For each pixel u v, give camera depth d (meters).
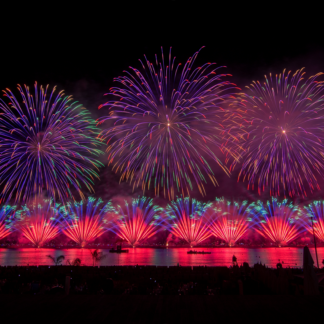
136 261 57.16
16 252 80.38
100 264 51.81
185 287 25.59
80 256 68.31
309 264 16.17
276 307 11.55
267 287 23.77
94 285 25.22
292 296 12.77
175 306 11.67
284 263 53.00
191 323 10.22
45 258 62.62
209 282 27.19
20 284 25.14
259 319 10.52
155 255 71.88
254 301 12.19
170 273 30.91
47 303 12.03
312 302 12.05
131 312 11.13
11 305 11.80
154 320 10.46
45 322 10.33
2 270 31.64
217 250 89.50
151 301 12.23
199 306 11.67
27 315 10.88
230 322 10.30
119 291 22.83
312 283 15.84
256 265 31.19
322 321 10.35
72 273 30.06
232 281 22.77
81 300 12.35
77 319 10.55
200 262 55.19
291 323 10.22
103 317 10.70
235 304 11.88
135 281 26.67
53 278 27.41
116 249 87.94
